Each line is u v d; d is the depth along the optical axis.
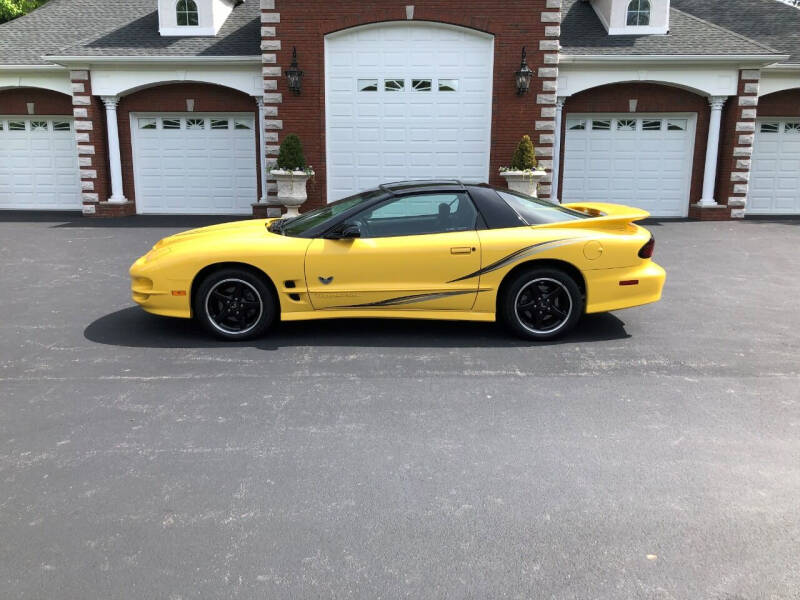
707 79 14.95
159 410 4.32
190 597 2.55
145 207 16.62
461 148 14.46
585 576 2.67
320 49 13.98
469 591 2.58
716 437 3.94
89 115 15.46
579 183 16.36
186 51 15.20
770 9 18.11
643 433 3.99
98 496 3.27
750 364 5.30
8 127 17.31
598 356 5.48
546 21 13.71
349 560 2.78
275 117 14.27
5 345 5.73
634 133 16.03
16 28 17.31
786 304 7.34
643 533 2.97
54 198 17.67
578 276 5.86
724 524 3.04
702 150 15.79
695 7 18.55
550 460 3.65
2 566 2.73
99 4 18.27
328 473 3.50
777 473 3.51
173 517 3.09
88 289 7.87
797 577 2.67
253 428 4.05
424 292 5.75
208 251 5.69
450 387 4.75
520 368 5.17
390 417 4.21
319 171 14.48
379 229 5.83
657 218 15.87
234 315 5.84
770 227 14.07
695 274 8.96
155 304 5.82
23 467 3.55
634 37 15.56
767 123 16.88
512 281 5.80
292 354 5.50
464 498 3.25
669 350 5.66
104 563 2.75
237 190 16.55
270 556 2.80
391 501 3.23
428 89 14.23
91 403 4.43
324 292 5.74
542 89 14.02
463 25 13.78
